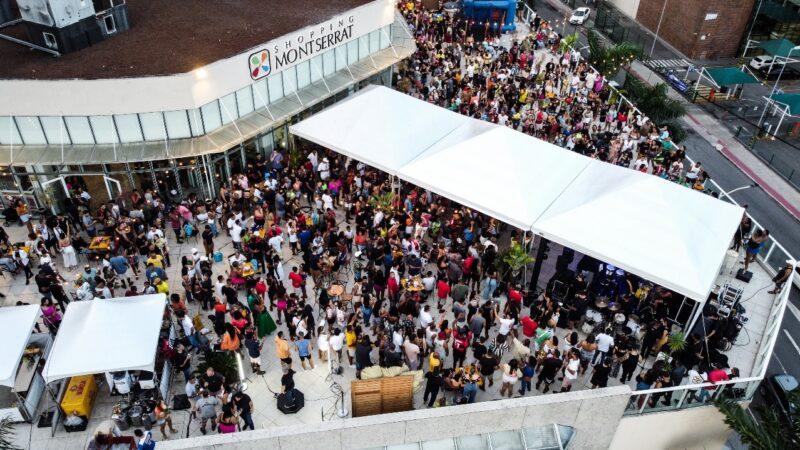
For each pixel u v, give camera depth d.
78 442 15.52
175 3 29.19
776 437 14.66
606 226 18.53
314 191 24.58
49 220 21.22
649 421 16.34
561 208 19.64
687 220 18.50
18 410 15.62
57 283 19.05
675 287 16.86
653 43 53.97
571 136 28.30
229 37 25.11
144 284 19.64
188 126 23.09
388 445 14.94
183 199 23.55
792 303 25.41
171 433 15.84
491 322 18.06
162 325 17.30
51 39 22.84
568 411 15.34
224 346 16.84
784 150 39.06
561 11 61.03
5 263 20.41
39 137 22.25
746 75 43.31
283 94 26.67
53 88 20.62
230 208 22.33
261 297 18.45
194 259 19.33
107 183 23.27
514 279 19.92
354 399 15.84
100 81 20.86
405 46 32.41
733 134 40.62
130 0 29.27
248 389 17.09
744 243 22.53
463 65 38.00
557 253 22.17
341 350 17.41
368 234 21.59
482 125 24.56
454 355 16.95
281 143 27.14
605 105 32.19
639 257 17.61
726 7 48.72
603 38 53.56
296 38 25.31
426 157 22.03
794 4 48.38
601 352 17.12
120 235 20.17
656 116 34.97
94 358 15.35
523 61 36.69
